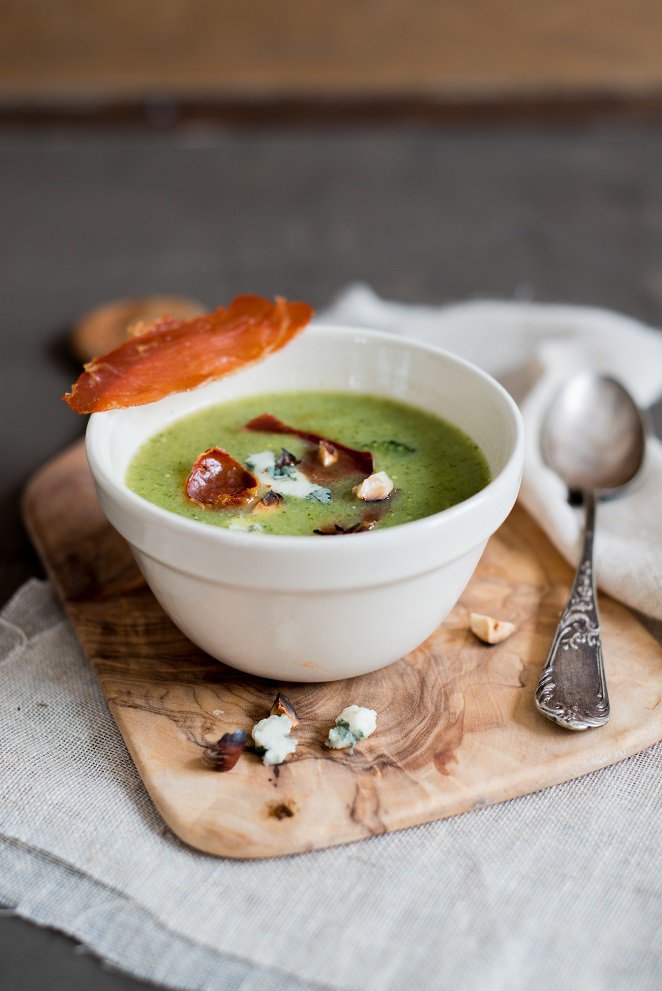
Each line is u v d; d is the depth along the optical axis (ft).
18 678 1.68
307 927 1.42
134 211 3.04
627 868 1.47
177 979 1.38
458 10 4.08
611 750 1.56
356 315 2.38
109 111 3.76
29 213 3.00
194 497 1.65
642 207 3.11
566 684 1.61
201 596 1.52
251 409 1.84
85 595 1.77
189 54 4.06
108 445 1.64
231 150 3.50
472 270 2.74
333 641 1.54
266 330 1.80
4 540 1.93
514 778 1.53
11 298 2.60
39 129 3.63
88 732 1.61
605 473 1.95
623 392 2.01
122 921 1.43
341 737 1.55
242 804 1.50
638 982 1.38
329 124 3.78
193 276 2.69
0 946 1.42
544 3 4.20
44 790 1.55
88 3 4.10
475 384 1.74
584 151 3.52
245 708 1.61
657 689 1.63
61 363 2.38
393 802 1.50
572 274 2.73
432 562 1.49
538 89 3.95
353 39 4.17
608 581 1.75
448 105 3.87
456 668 1.66
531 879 1.46
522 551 1.85
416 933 1.41
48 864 1.49
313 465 1.72
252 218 3.01
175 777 1.53
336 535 1.53
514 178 3.30
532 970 1.38
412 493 1.67
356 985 1.37
